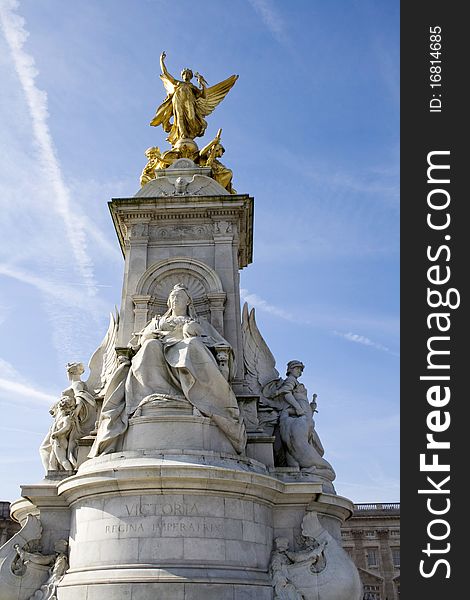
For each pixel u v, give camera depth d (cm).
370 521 3944
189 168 2000
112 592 1144
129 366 1472
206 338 1529
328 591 1282
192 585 1143
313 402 1752
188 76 2234
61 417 1600
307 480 1477
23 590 1315
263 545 1310
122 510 1230
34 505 1458
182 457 1256
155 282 1786
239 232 1986
